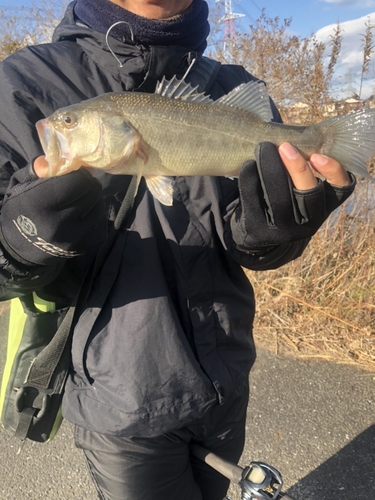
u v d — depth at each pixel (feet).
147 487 5.20
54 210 3.92
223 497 6.25
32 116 4.73
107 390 4.81
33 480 8.52
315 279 13.89
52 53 5.11
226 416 5.67
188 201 5.24
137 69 5.00
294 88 18.04
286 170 4.51
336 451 9.09
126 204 4.84
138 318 4.78
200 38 5.56
